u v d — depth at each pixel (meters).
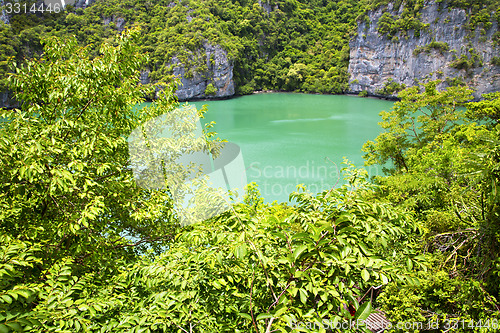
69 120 4.60
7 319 1.96
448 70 89.81
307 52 138.75
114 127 5.49
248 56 127.31
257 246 2.46
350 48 111.25
